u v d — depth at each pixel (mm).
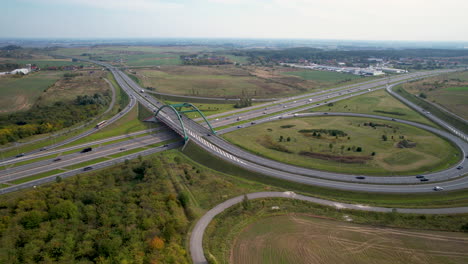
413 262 82438
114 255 79562
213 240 91250
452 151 160750
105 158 159125
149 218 96750
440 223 98188
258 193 120375
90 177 133750
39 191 118500
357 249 87688
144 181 131250
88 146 174875
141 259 78125
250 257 84812
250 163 149750
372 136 185500
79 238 87938
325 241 91312
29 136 184875
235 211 107500
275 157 156125
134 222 95750
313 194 121312
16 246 84125
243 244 90375
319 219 102812
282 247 88812
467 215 102375
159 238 87188
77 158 158375
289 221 101688
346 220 101688
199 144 172750
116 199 111938
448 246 88250
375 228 97250
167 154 165750
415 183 127375
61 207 99875
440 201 113625
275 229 97375
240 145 171625
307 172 139625
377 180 130875
